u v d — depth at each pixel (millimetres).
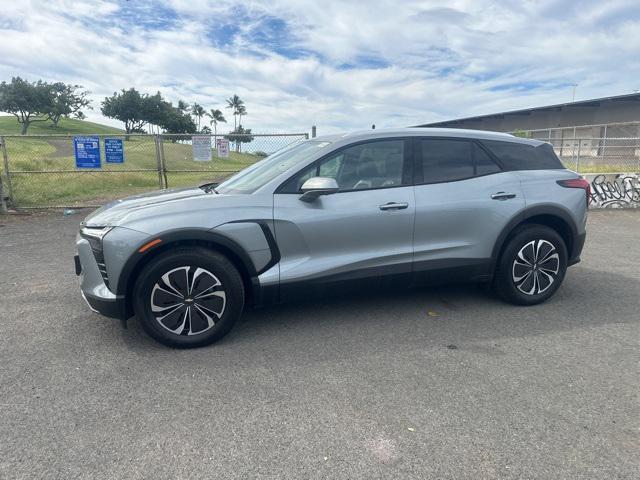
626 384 3055
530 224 4469
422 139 4195
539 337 3793
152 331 3490
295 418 2678
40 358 3414
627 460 2324
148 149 12008
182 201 3650
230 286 3555
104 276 3492
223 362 3361
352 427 2592
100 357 3432
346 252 3875
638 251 6988
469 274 4293
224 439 2494
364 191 3912
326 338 3766
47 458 2338
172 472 2246
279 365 3314
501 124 35875
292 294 3791
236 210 3590
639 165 14047
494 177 4324
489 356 3451
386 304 4539
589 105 26719
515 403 2826
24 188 12633
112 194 13945
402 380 3104
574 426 2600
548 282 4500
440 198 4078
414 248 4047
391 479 2201
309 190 3574
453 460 2326
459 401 2848
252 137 10977
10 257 6504
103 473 2236
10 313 4305
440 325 4035
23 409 2764
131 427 2596
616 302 4629
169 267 3434
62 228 8734
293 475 2227
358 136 4027
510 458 2342
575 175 4684
